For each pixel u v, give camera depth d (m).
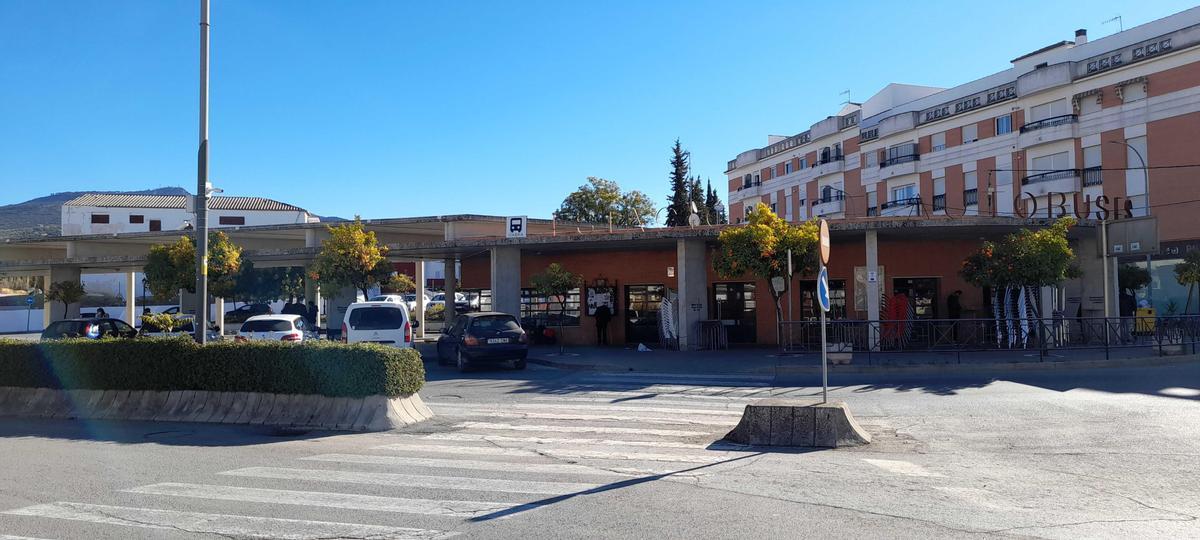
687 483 7.07
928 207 43.69
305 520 5.91
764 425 9.15
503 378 17.16
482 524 5.76
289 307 33.16
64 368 11.92
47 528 5.77
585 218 58.06
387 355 10.64
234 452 8.84
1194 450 8.32
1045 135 36.78
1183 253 31.72
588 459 8.30
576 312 26.84
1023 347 19.03
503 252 25.11
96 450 9.02
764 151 59.00
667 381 16.16
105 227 69.38
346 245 26.25
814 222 21.08
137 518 6.02
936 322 18.98
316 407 10.73
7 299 55.66
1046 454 8.28
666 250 26.16
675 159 66.75
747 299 25.47
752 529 5.55
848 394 13.55
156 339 11.72
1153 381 14.16
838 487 6.85
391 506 6.31
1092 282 23.48
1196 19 34.34
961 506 6.15
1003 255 19.58
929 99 46.88
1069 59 39.53
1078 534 5.37
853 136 49.31
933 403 12.23
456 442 9.42
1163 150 32.59
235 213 70.00
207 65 13.05
